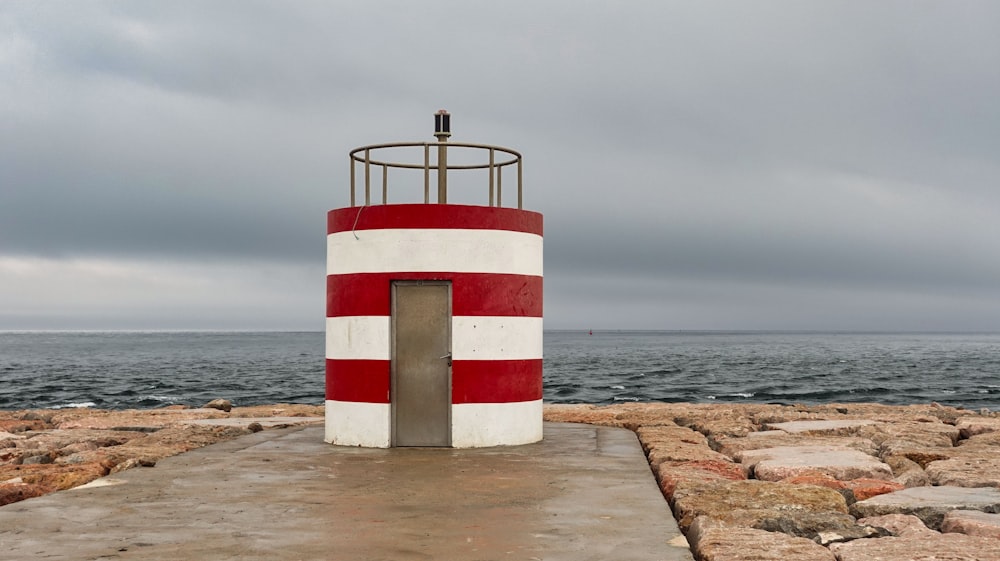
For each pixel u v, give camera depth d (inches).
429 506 303.1
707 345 7386.8
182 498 316.2
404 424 463.5
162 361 3725.4
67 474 353.4
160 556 234.7
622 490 333.7
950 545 246.8
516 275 474.3
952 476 366.6
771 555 230.1
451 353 462.0
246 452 441.7
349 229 472.4
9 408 1563.7
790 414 644.7
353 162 489.1
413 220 460.4
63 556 234.1
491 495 323.6
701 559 235.5
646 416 625.0
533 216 486.3
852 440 484.7
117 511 293.1
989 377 2593.5
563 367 3196.4
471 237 463.2
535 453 438.9
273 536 258.1
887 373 2819.9
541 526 272.5
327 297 488.1
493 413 465.4
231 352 5187.0
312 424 597.9
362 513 291.0
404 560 232.4
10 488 321.4
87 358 4106.8
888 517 286.5
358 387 466.3
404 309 464.1
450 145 469.7
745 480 343.9
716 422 583.8
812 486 320.5
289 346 6948.8
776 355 4598.9
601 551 243.3
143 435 527.8
